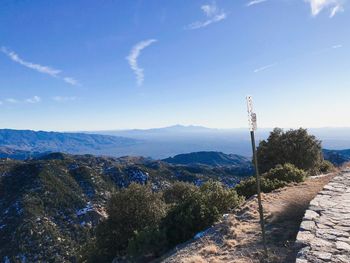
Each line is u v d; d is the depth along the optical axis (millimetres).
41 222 105500
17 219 106875
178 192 41344
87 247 32625
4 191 129000
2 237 102375
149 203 28656
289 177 22844
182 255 13109
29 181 129375
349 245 8633
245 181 25062
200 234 15609
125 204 28391
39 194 120688
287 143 36188
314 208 11820
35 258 92312
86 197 125750
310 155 35438
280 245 10781
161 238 17781
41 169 137125
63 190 125500
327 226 10016
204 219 17578
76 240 101250
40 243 97125
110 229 28375
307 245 8820
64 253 94250
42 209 113562
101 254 28141
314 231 9688
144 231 18734
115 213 28438
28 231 100375
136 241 18234
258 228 12914
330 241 8938
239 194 24016
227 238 13055
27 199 116500
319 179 21609
